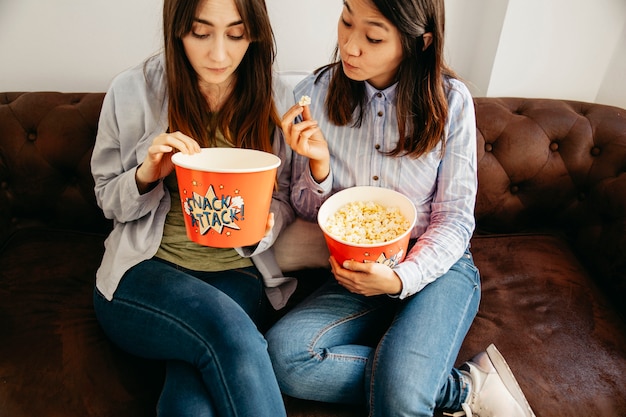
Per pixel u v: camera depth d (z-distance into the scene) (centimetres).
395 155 102
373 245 84
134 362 94
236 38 85
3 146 120
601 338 107
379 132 102
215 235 78
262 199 76
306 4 137
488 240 137
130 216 93
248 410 78
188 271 101
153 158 82
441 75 98
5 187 125
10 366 88
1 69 133
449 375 95
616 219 125
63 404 83
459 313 97
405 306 99
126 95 96
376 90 99
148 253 96
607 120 132
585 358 102
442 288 99
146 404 87
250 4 82
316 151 94
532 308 115
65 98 126
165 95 97
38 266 115
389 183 106
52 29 128
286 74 133
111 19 129
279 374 93
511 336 107
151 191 92
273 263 112
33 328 96
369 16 81
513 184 137
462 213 103
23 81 136
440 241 97
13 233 127
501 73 147
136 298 90
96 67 136
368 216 96
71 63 134
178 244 101
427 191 107
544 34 141
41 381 86
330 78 106
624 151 127
